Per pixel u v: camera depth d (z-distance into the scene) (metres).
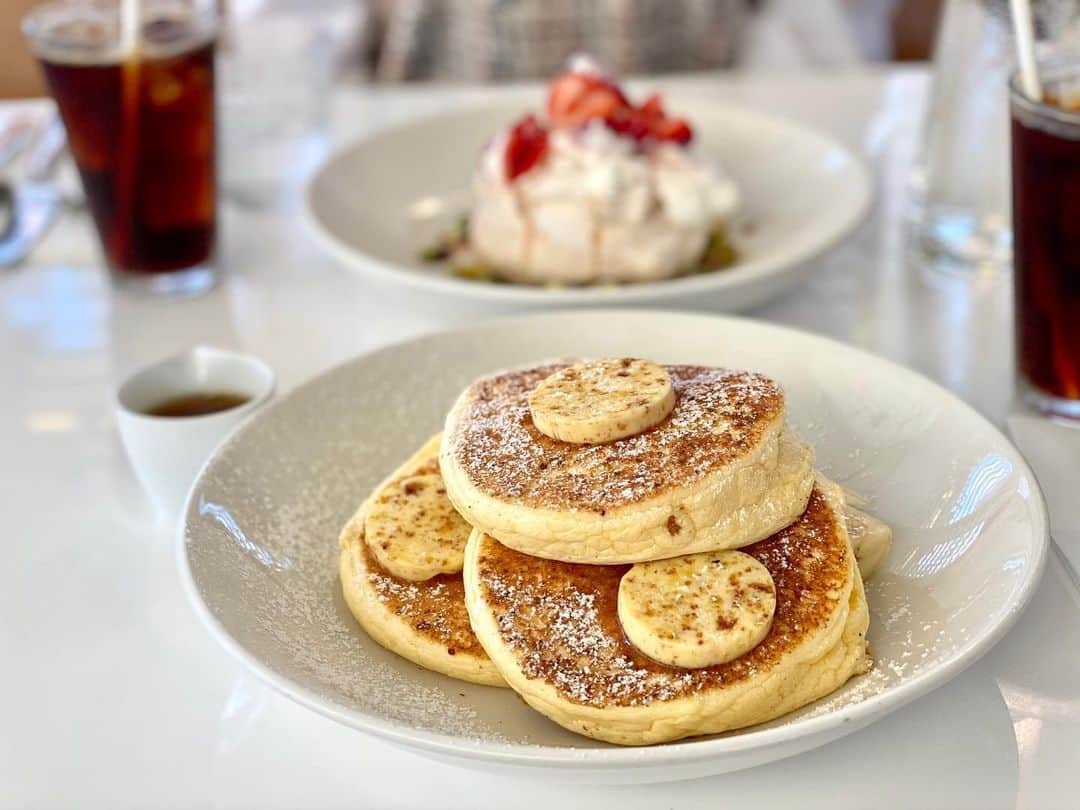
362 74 1.29
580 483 0.36
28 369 0.59
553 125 0.70
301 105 0.75
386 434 0.48
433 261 0.69
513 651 0.35
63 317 0.64
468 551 0.39
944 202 0.65
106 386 0.57
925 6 1.34
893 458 0.44
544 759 0.31
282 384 0.57
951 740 0.36
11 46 0.96
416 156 0.75
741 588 0.35
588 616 0.36
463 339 0.50
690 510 0.36
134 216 0.63
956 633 0.36
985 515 0.39
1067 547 0.41
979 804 0.34
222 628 0.36
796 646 0.35
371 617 0.39
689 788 0.36
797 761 0.36
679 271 0.67
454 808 0.35
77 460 0.52
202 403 0.50
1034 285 0.48
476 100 0.86
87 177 0.62
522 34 1.14
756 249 0.67
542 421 0.38
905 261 0.66
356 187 0.72
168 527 0.48
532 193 0.66
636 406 0.38
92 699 0.40
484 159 0.70
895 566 0.40
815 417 0.46
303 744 0.38
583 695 0.34
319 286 0.66
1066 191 0.46
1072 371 0.48
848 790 0.35
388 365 0.49
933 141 0.64
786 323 0.60
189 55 0.60
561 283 0.67
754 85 0.88
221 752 0.38
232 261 0.69
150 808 0.36
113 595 0.44
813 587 0.36
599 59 1.16
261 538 0.42
